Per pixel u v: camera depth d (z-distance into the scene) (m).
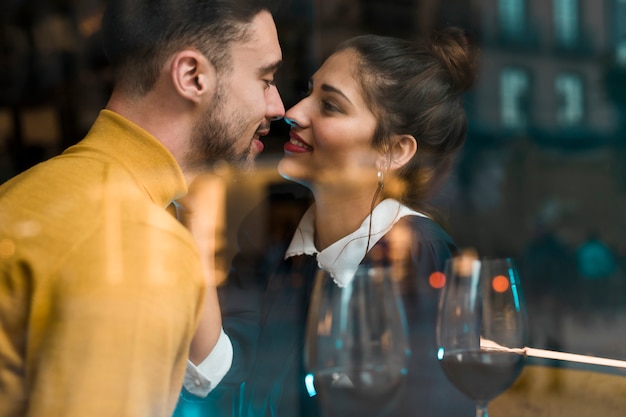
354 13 1.15
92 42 1.23
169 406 0.75
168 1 0.86
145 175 0.82
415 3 1.17
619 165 1.44
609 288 1.28
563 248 1.35
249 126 0.94
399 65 1.09
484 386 0.70
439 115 1.14
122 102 0.88
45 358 0.66
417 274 0.96
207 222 1.03
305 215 1.14
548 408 0.78
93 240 0.70
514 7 1.30
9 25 1.42
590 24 1.41
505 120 1.30
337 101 1.09
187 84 0.87
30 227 0.71
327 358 0.63
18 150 1.44
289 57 1.13
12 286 0.69
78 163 0.79
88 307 0.67
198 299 0.77
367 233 1.04
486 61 1.24
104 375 0.65
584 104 1.40
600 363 0.89
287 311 1.06
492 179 1.28
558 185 1.38
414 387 0.75
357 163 1.10
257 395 0.98
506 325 0.70
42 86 1.37
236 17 0.89
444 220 1.18
